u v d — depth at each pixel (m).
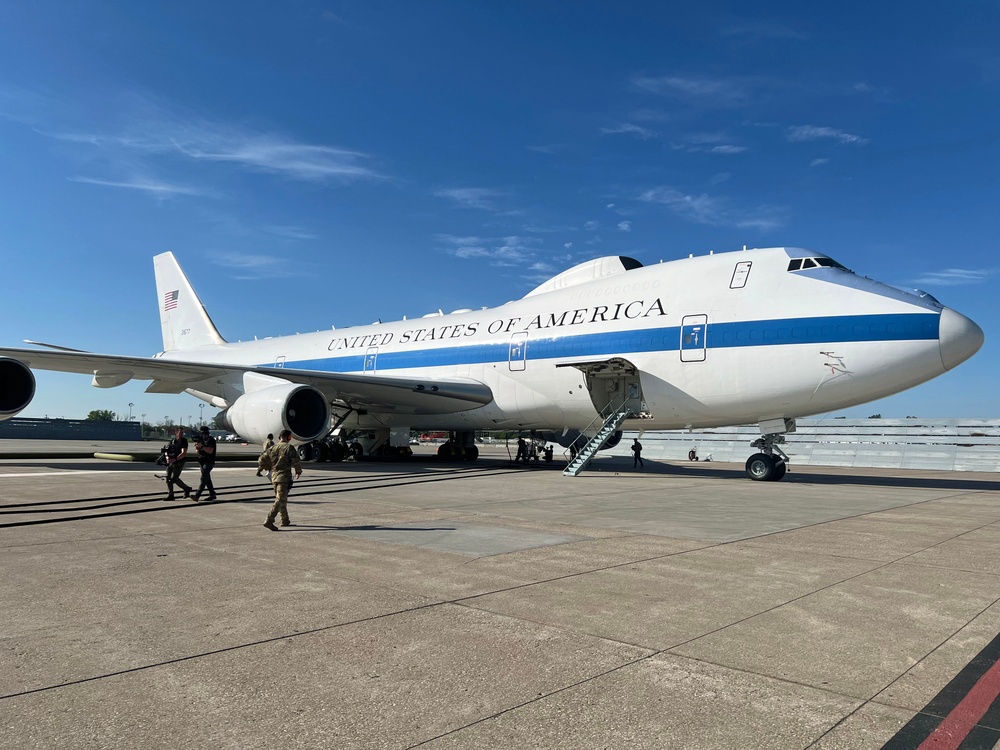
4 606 5.39
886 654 4.34
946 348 15.28
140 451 36.94
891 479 22.11
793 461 37.19
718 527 9.62
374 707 3.55
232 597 5.66
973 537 8.88
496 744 3.16
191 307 35.34
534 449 27.92
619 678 3.94
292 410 19.33
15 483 15.92
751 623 4.98
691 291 18.38
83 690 3.75
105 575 6.46
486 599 5.61
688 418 18.70
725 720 3.41
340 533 8.91
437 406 23.00
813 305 16.55
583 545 8.08
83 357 18.56
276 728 3.31
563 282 22.11
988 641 4.59
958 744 3.15
